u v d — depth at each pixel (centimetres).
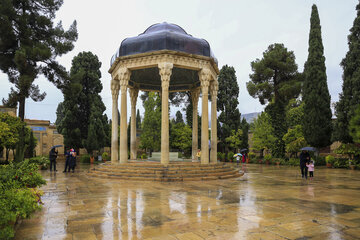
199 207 681
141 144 3150
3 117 1814
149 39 1424
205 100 1476
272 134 2811
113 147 1577
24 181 720
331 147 2898
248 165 2578
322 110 2338
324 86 2358
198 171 1329
